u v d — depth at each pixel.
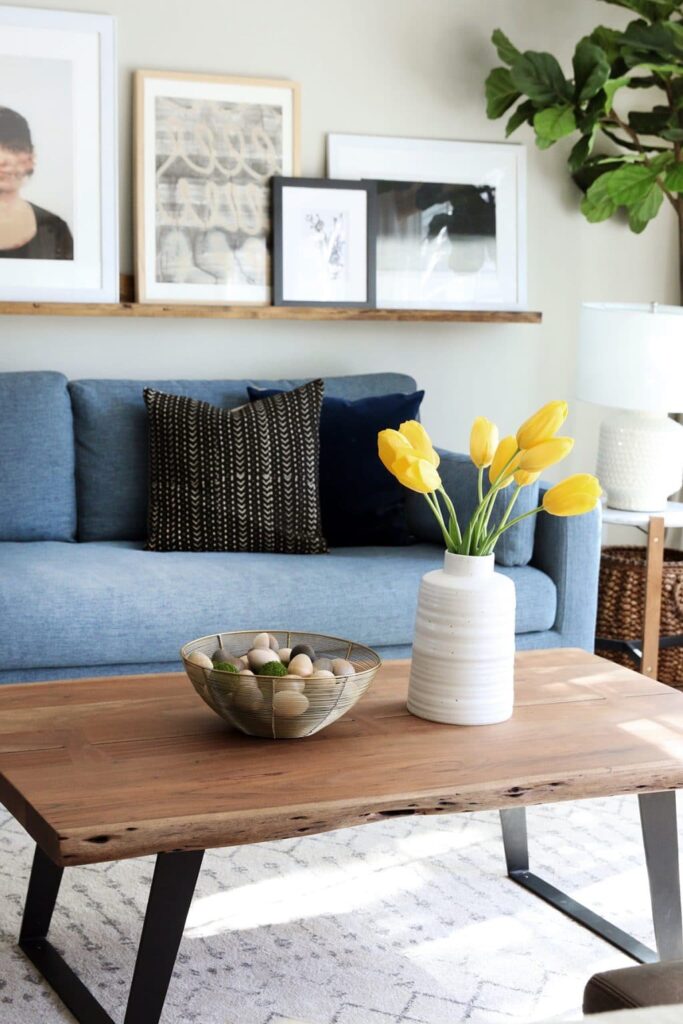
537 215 4.14
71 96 3.50
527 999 1.84
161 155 3.62
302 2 3.78
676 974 1.11
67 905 2.12
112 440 3.30
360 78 3.87
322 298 3.80
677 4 3.74
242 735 1.75
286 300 3.76
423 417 4.08
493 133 4.05
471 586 1.84
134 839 1.41
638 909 2.18
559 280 4.19
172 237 3.64
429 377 4.06
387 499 3.30
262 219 3.74
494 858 2.38
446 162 3.97
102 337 3.66
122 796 1.50
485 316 3.93
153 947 1.54
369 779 1.59
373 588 2.90
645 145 4.16
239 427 3.15
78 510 3.31
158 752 1.67
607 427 3.51
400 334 4.00
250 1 3.71
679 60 3.68
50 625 2.62
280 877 2.26
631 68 3.85
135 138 3.59
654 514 3.40
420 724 1.84
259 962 1.93
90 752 1.66
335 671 1.76
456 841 2.47
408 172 3.93
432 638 1.85
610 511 3.42
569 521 3.07
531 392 4.21
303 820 1.49
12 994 1.82
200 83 3.65
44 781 1.54
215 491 3.11
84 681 2.01
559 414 1.80
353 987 1.86
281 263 3.74
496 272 4.06
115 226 3.57
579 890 2.25
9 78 3.44
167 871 1.53
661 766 1.70
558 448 1.78
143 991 1.55
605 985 1.09
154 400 3.20
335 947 1.99
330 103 3.85
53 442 3.25
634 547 3.98
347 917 2.10
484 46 3.99
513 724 1.86
